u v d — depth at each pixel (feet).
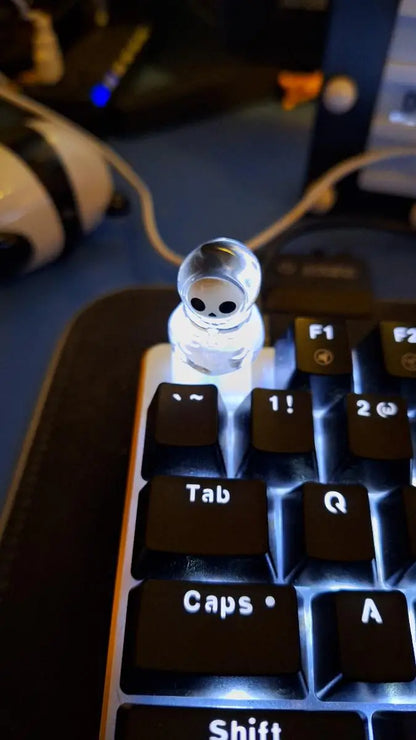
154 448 0.66
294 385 0.70
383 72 0.82
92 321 0.77
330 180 0.86
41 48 0.97
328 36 0.82
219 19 1.05
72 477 0.70
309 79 1.05
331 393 0.70
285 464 0.66
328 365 0.70
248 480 0.65
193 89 1.01
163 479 0.64
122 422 0.72
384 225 0.89
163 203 0.93
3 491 0.73
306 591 0.64
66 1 1.04
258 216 0.92
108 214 0.91
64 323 0.83
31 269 0.85
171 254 0.85
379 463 0.66
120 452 0.71
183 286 0.67
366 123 0.85
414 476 0.68
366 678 0.60
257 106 1.07
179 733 0.59
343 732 0.60
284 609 0.61
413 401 0.70
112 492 0.69
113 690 0.61
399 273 0.87
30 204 0.80
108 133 1.00
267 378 0.72
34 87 0.97
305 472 0.66
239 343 0.70
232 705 0.61
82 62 1.00
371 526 0.64
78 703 0.62
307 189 0.90
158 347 0.72
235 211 0.93
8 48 0.99
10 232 0.80
